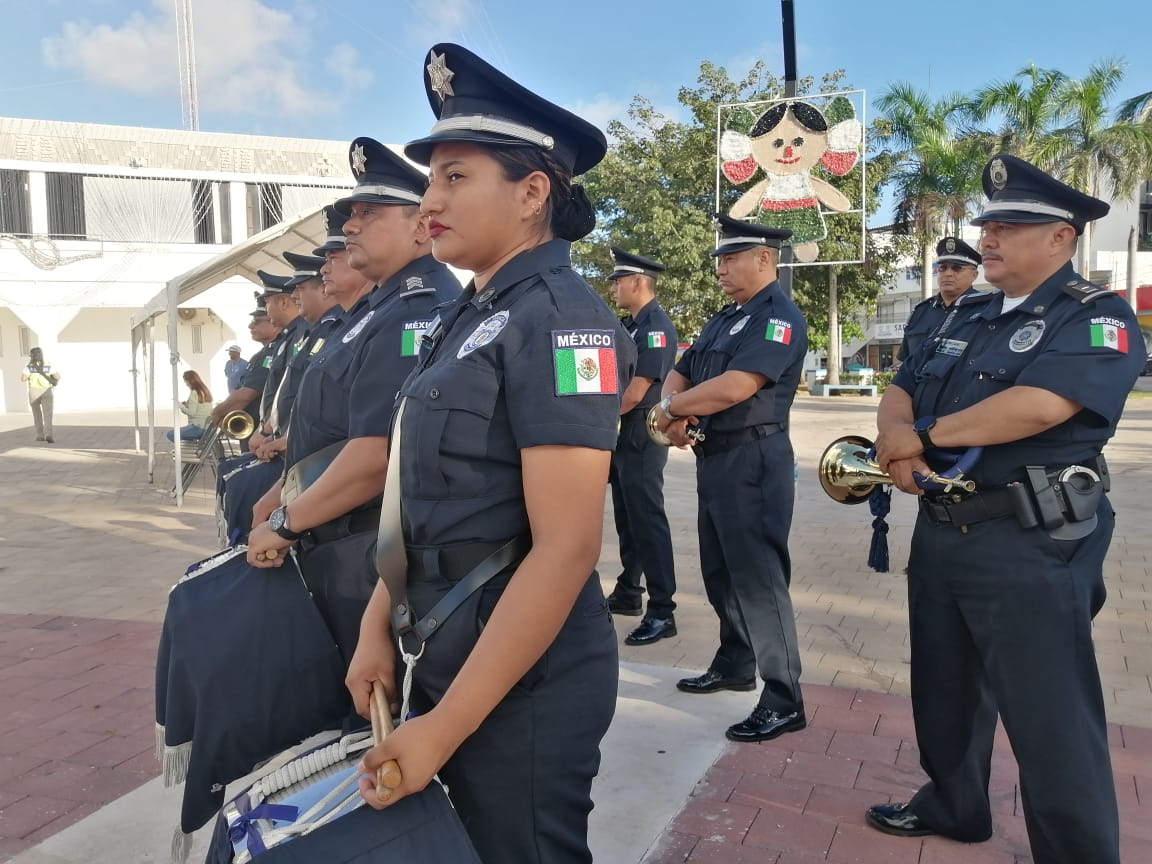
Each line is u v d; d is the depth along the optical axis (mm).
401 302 2295
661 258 23453
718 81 23828
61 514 8664
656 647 4512
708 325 3818
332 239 3428
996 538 2334
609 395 1470
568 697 1571
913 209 25266
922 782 3029
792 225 6570
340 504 2225
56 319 24625
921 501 2523
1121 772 3061
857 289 26266
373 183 2480
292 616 2283
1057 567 2273
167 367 27188
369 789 1389
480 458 1506
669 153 24125
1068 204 2299
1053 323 2299
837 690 3840
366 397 2195
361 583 2340
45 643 4676
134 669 4270
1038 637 2279
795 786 3018
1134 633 4523
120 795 3053
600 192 24453
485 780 1552
